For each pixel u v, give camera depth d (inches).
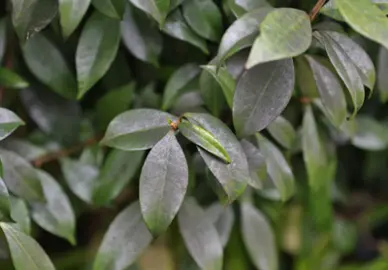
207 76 30.5
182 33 29.9
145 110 28.8
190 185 31.2
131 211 31.2
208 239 31.3
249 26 27.2
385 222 42.0
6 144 32.7
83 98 34.9
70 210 32.3
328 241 38.6
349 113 32.6
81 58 30.1
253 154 29.9
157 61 31.6
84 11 27.2
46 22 29.1
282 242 39.0
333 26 29.0
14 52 33.1
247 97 28.0
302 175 36.3
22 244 28.8
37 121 34.0
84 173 33.3
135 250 30.9
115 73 33.6
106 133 28.7
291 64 27.9
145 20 31.1
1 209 28.2
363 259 41.6
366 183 41.5
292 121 33.5
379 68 32.4
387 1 27.6
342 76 27.2
